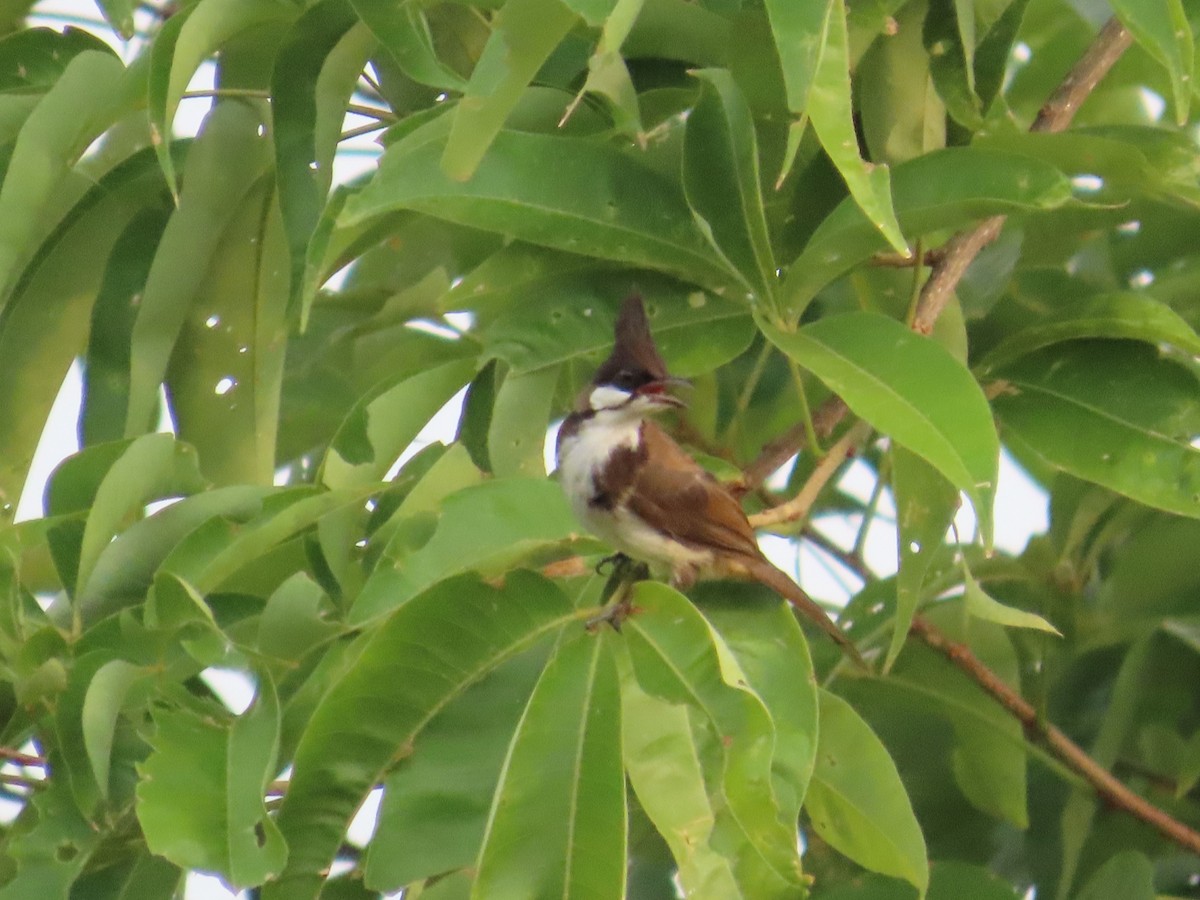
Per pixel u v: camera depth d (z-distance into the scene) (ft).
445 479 24.75
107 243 29.01
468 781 20.83
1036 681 31.27
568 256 25.98
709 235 23.43
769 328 23.43
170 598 22.00
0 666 23.75
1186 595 30.94
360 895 22.88
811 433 24.85
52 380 29.14
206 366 29.19
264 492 25.12
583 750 19.44
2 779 25.00
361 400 25.30
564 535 23.26
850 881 26.50
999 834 31.45
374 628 22.29
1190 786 30.30
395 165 23.61
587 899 18.84
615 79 23.68
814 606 25.23
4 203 25.81
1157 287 32.63
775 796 20.33
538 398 25.77
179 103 25.39
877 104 26.76
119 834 23.85
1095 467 24.67
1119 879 26.14
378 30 23.88
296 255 25.89
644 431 27.32
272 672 22.82
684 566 25.94
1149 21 20.22
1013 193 22.20
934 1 26.04
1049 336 25.27
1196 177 25.02
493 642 21.31
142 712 23.97
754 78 25.35
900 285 28.02
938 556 30.17
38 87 28.48
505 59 20.93
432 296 31.83
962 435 20.44
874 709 31.58
